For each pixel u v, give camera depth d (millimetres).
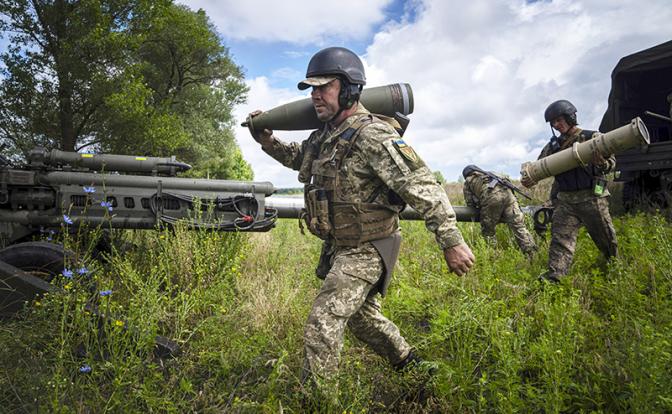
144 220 3896
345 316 2010
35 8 14500
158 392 2049
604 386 2143
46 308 2486
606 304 3279
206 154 24438
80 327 2209
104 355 2344
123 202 3857
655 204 7094
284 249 5367
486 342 2648
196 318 3174
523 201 9547
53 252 3117
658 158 7352
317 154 2289
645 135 3410
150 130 15281
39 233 3908
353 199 2059
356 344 2861
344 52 2123
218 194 4031
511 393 1964
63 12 14453
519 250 5367
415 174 1928
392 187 1959
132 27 16422
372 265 2064
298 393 2014
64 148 15328
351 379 2121
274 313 3178
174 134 16469
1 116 14273
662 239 3961
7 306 2789
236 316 3158
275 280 3887
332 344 1973
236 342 2607
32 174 3707
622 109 8539
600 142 3633
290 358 2594
